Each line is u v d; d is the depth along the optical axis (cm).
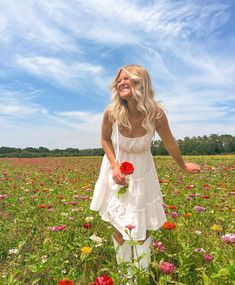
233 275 250
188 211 548
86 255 326
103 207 362
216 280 273
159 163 1989
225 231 469
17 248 391
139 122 344
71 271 305
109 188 355
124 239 339
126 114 339
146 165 349
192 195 636
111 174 354
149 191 349
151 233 382
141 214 338
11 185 997
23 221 506
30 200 693
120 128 346
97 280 234
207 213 551
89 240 395
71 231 448
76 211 538
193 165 376
